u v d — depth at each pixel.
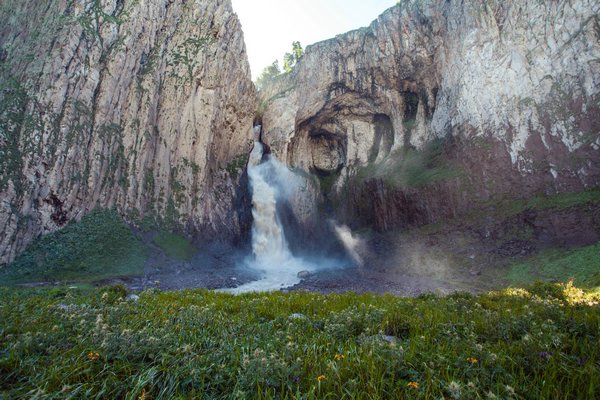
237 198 56.31
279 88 76.88
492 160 42.97
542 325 5.41
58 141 34.47
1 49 38.56
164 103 48.09
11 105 33.06
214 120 53.69
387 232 54.22
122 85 42.50
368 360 3.96
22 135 32.41
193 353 4.16
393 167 59.69
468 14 50.09
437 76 56.88
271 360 3.69
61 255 30.89
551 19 40.78
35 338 4.38
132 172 41.91
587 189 32.94
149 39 47.66
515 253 33.41
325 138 78.75
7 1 40.72
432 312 7.66
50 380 3.42
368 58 65.31
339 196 69.56
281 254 61.38
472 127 47.00
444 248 41.12
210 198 51.31
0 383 3.37
